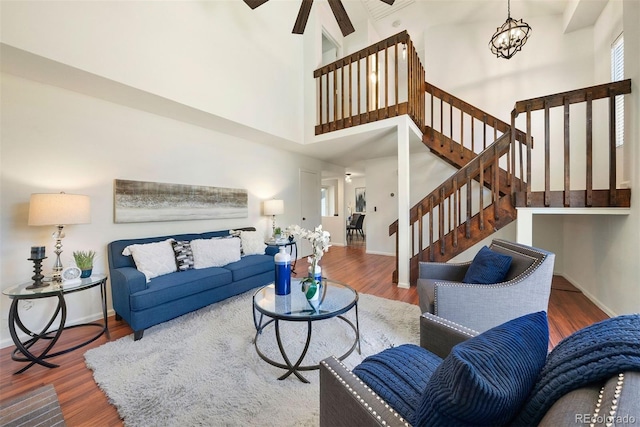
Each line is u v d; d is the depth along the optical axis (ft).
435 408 1.99
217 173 12.39
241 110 11.19
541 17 13.83
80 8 6.95
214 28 10.16
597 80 12.22
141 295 6.98
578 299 9.75
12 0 6.00
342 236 23.84
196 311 8.69
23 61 6.53
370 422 2.34
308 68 14.39
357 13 15.64
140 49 8.09
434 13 14.89
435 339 4.07
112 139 8.96
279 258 6.76
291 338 6.98
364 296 10.19
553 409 1.72
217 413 4.50
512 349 2.20
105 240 8.78
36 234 7.44
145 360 6.01
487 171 13.16
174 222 10.81
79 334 7.43
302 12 7.98
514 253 6.64
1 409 4.41
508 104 14.47
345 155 18.15
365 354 6.25
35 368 5.83
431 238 11.16
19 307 7.19
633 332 1.90
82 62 6.97
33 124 7.41
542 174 13.65
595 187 11.17
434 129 15.28
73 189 8.12
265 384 5.23
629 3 7.52
